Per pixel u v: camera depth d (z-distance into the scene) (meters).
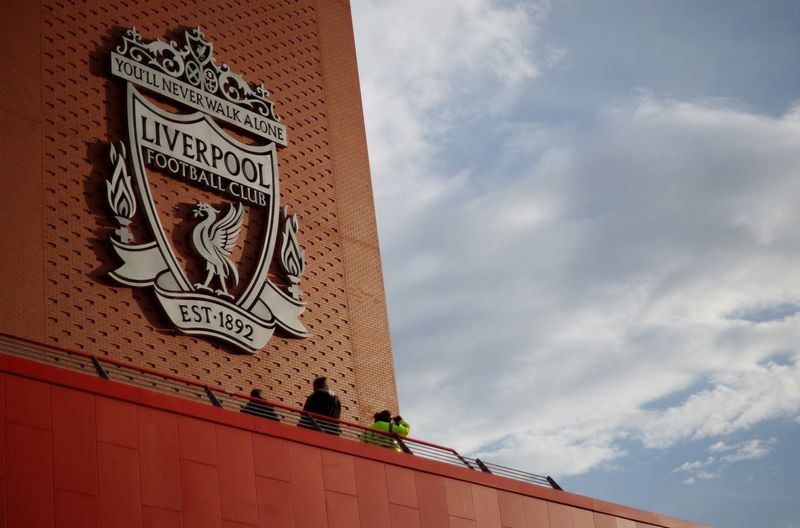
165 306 32.25
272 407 29.58
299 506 26.62
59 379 23.86
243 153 36.22
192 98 35.31
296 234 37.16
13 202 30.39
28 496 22.48
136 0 35.22
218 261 34.09
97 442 23.84
